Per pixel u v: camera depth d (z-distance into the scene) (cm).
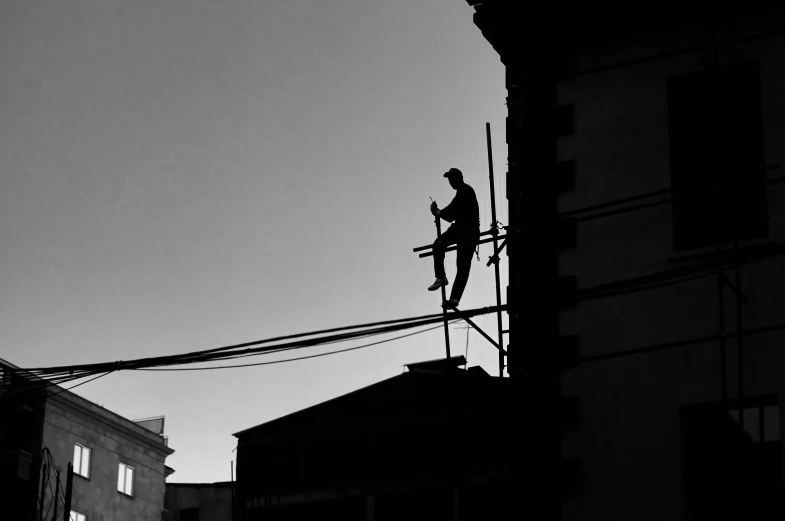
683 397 1469
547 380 1545
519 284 1636
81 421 4725
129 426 5050
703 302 1498
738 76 1598
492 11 1767
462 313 1592
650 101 1620
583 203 1609
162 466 5288
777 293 1462
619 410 1497
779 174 1512
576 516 1472
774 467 1419
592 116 1645
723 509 1427
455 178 1769
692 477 1451
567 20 1694
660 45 1639
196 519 5200
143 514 5034
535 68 1702
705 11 1614
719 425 1461
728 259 1411
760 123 1575
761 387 1430
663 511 1430
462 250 1714
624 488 1459
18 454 4312
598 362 1530
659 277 1433
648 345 1510
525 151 1675
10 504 4331
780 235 1489
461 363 1778
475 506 1895
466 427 1956
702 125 1606
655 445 1462
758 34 1537
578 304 1566
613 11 1662
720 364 1461
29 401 4462
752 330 1407
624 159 1608
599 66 1669
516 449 1570
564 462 1497
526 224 1616
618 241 1572
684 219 1582
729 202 1540
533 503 1498
